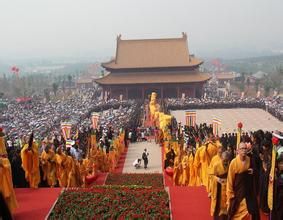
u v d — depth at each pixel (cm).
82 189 2367
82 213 1958
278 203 1647
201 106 12450
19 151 2606
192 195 2203
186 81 14888
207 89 18962
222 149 1838
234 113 11431
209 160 2378
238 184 1611
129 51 16375
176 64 15712
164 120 6231
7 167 1816
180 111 12106
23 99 14975
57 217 1925
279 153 1736
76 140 4334
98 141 4744
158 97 15238
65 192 2275
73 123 8619
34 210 2020
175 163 3328
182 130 5403
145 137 6962
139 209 1994
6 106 13250
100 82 14975
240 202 1609
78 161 3203
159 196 2173
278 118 10212
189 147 3484
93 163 3566
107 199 2134
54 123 8956
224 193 1723
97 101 13762
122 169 4844
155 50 16400
